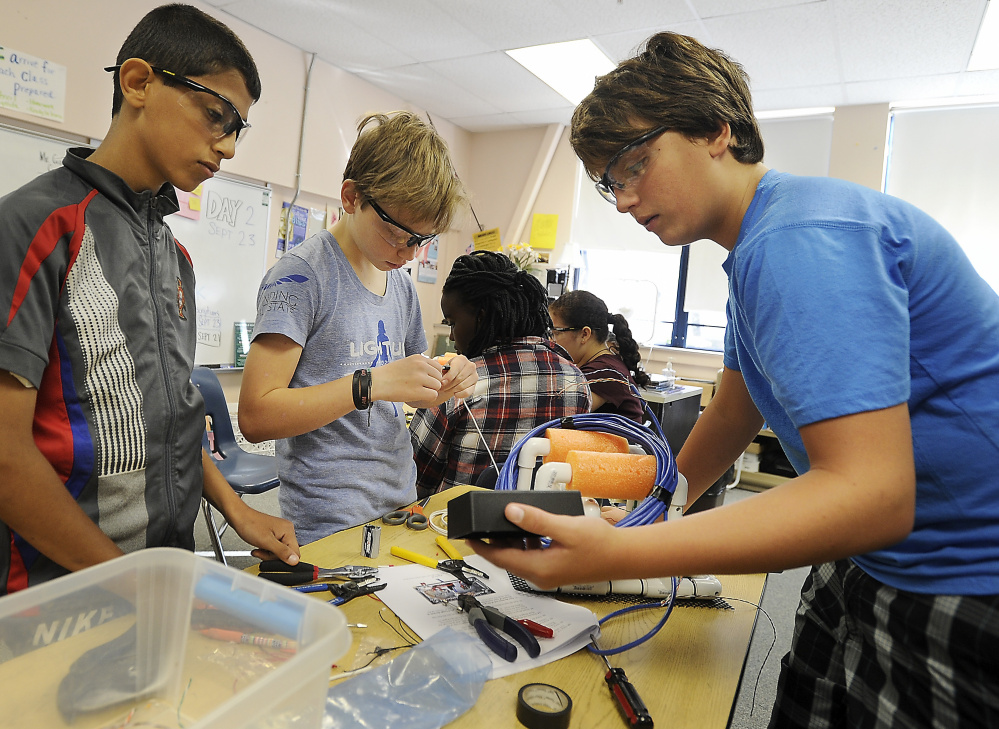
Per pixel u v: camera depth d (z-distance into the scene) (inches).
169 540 36.0
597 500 39.1
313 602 20.0
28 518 26.6
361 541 40.2
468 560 37.7
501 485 32.4
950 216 156.6
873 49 128.3
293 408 38.4
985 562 22.3
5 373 26.2
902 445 19.6
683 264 189.9
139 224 33.8
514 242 199.3
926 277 22.8
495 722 22.9
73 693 20.2
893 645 24.3
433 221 41.9
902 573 24.1
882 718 24.5
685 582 35.5
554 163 199.2
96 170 31.3
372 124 43.8
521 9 126.0
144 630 22.0
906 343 20.8
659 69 26.5
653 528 21.0
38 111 106.3
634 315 195.8
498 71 158.1
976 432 22.5
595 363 86.4
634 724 23.2
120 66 30.8
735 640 31.4
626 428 36.4
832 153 163.2
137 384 33.1
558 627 29.8
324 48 149.6
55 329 29.4
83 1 110.1
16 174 104.9
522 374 55.1
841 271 20.7
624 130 26.4
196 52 30.6
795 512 19.4
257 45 140.9
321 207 162.9
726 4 117.0
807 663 30.1
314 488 45.1
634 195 27.8
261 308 41.4
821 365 19.8
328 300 43.8
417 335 55.1
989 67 132.1
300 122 153.3
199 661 21.6
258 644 21.0
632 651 29.5
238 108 32.6
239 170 140.6
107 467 31.8
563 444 35.1
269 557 35.5
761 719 66.9
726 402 37.4
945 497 23.2
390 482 48.8
